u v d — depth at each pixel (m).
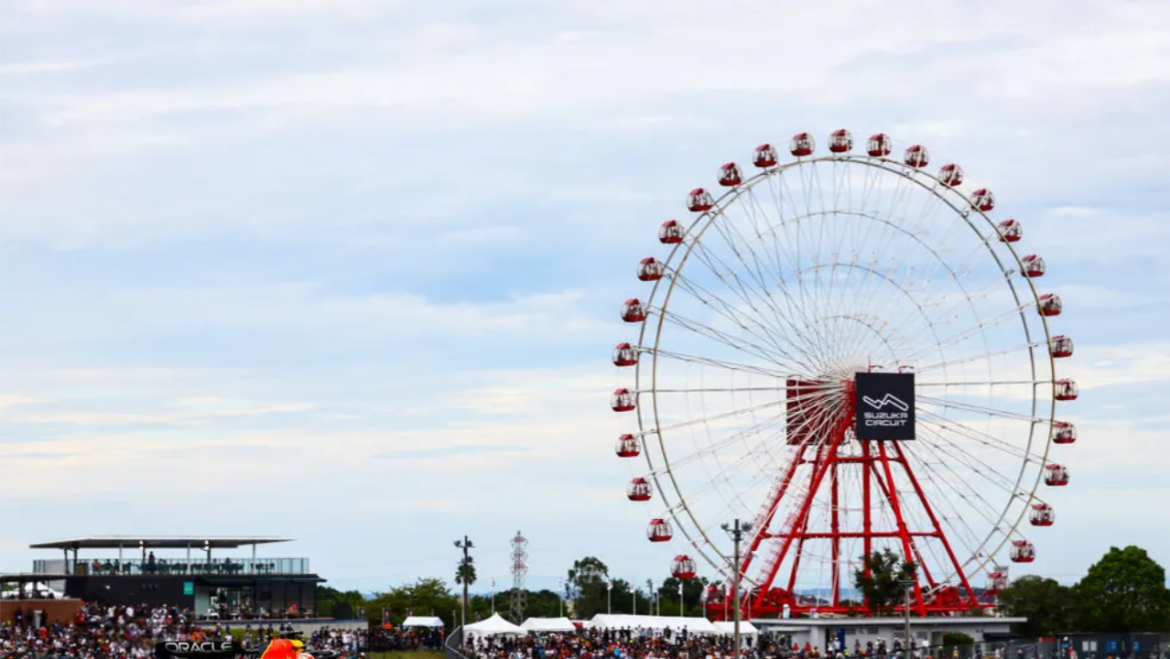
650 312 192.75
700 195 196.50
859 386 199.00
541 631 199.50
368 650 191.25
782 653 183.50
